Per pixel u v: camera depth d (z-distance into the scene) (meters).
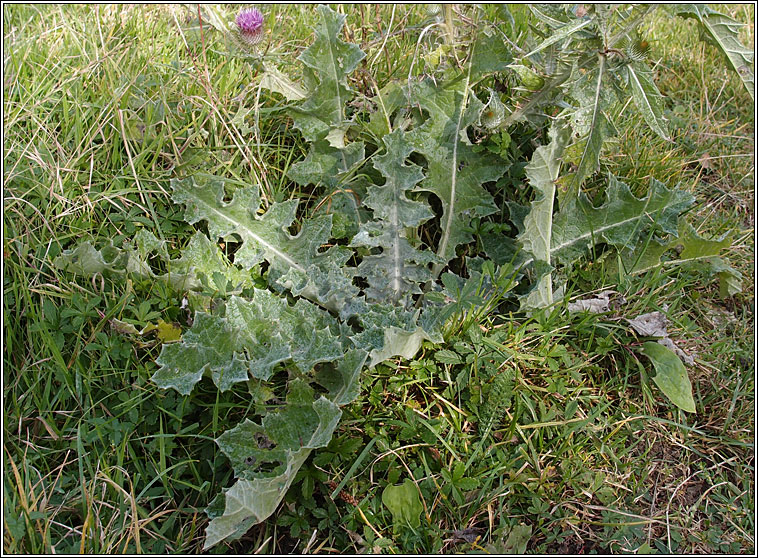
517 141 2.48
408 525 1.65
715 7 3.53
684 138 2.94
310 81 2.20
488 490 1.78
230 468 1.74
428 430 1.81
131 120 2.30
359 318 1.90
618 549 1.74
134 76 2.46
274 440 1.70
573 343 2.10
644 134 2.87
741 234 2.65
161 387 1.63
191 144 2.32
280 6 3.09
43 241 2.01
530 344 2.07
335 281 1.99
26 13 2.90
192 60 2.40
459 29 2.54
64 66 2.46
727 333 2.34
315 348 1.80
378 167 2.08
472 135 2.41
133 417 1.77
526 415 1.89
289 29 2.93
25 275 1.93
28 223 2.00
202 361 1.73
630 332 2.13
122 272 1.95
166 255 1.98
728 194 2.82
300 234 2.09
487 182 2.40
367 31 2.72
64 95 2.28
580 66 1.95
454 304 1.94
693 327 2.25
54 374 1.83
